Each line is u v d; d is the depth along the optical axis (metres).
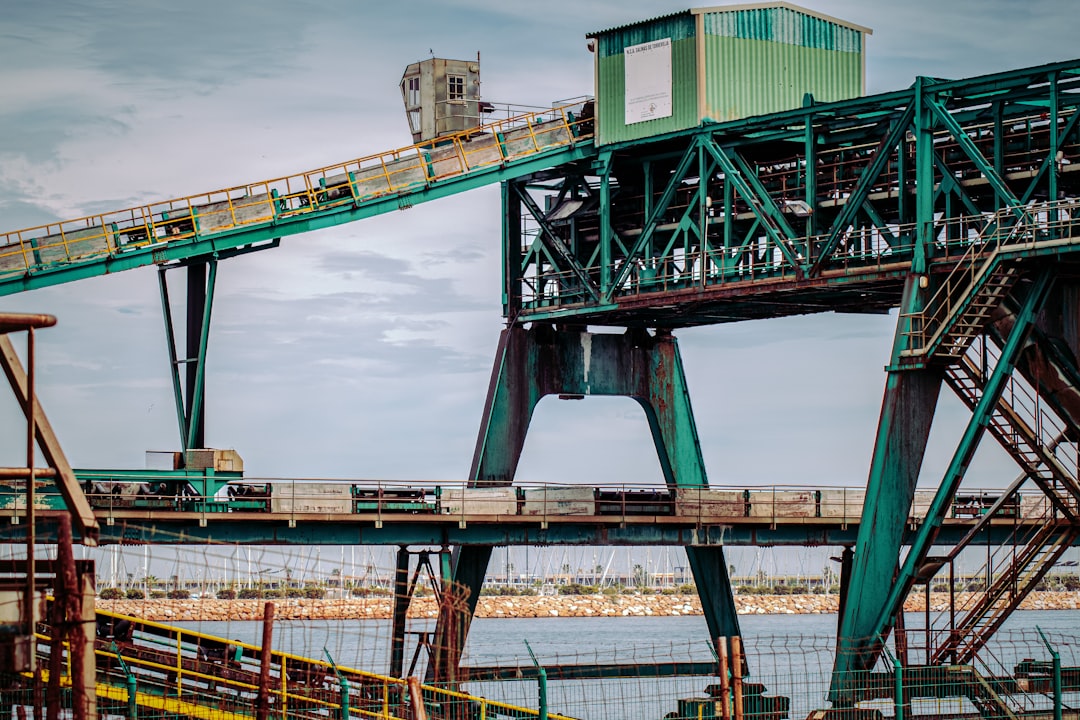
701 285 61.19
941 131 55.78
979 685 52.41
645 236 63.47
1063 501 55.44
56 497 54.78
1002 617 55.38
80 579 28.11
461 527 57.53
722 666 40.28
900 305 59.75
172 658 45.00
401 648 57.16
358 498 57.22
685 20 62.34
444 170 65.19
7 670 27.58
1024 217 52.41
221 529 54.56
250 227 63.12
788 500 62.88
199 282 63.09
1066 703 53.31
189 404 61.75
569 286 67.38
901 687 44.22
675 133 62.00
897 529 54.56
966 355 54.41
